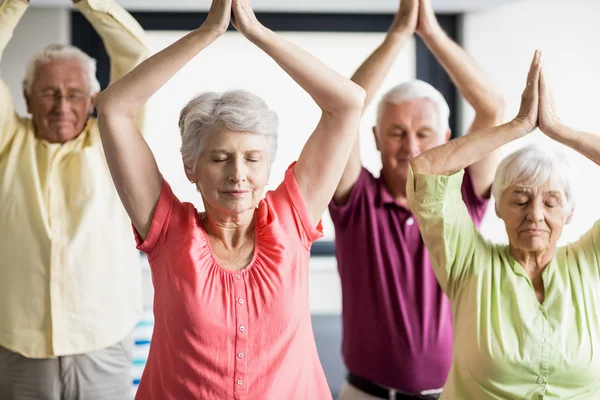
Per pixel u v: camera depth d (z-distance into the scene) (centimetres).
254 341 154
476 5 382
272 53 155
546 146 182
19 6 215
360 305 226
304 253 165
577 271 181
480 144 179
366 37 406
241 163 154
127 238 232
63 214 221
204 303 154
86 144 230
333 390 361
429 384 219
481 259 181
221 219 162
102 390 227
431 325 220
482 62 397
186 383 153
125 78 153
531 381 172
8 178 220
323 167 166
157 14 393
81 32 388
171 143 395
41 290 217
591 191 381
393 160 229
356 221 227
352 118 162
